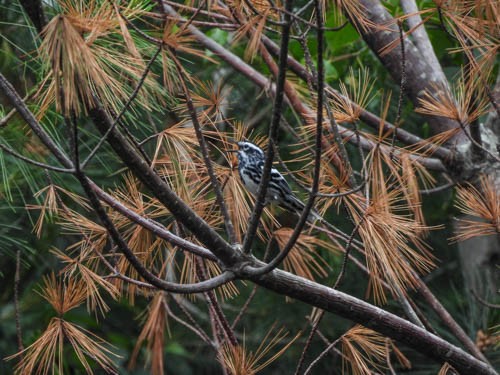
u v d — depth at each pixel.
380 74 13.12
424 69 9.88
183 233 7.84
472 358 7.17
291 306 12.71
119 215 7.41
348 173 7.23
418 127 14.34
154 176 6.21
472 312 10.93
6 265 11.88
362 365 7.23
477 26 6.90
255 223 6.42
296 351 12.69
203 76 12.75
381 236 6.80
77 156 5.59
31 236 10.95
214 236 6.51
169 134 6.88
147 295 8.03
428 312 11.57
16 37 8.77
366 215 6.81
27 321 12.26
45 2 6.53
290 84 10.05
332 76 11.88
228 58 10.75
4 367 11.79
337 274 12.45
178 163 6.88
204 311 13.16
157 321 8.16
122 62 6.35
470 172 9.40
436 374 11.64
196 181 7.46
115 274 7.14
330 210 12.05
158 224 7.60
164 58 5.91
